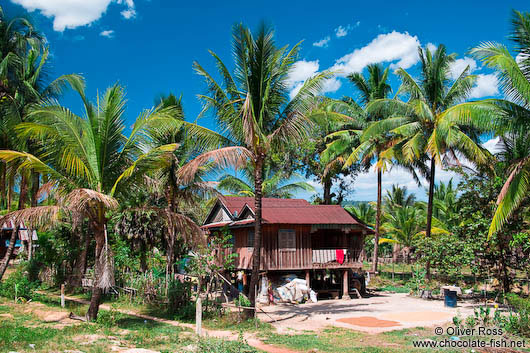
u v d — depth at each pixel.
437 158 23.78
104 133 14.36
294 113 16.12
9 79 19.97
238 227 23.16
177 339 12.29
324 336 13.62
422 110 24.73
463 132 26.30
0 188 22.00
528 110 16.00
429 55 26.75
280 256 22.17
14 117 18.61
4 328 12.53
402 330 14.37
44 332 12.28
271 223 21.47
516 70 14.75
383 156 27.64
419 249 22.78
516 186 16.16
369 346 11.96
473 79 25.50
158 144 20.88
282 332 14.36
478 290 25.00
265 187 38.47
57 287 25.16
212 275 17.42
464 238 21.23
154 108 15.14
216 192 22.70
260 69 16.28
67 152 13.64
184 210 29.27
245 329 14.67
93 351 10.20
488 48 15.67
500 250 19.95
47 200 18.06
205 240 15.83
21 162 13.91
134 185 15.26
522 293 19.88
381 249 53.34
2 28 20.08
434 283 26.62
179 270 27.92
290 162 38.16
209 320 15.96
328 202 39.12
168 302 17.52
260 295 21.81
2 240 38.50
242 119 15.93
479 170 23.92
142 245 25.75
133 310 18.39
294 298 21.92
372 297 24.77
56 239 24.95
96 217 14.47
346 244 24.06
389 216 47.72
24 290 20.30
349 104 33.53
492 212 20.11
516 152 19.97
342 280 24.19
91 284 22.78
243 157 15.69
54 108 13.96
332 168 35.47
